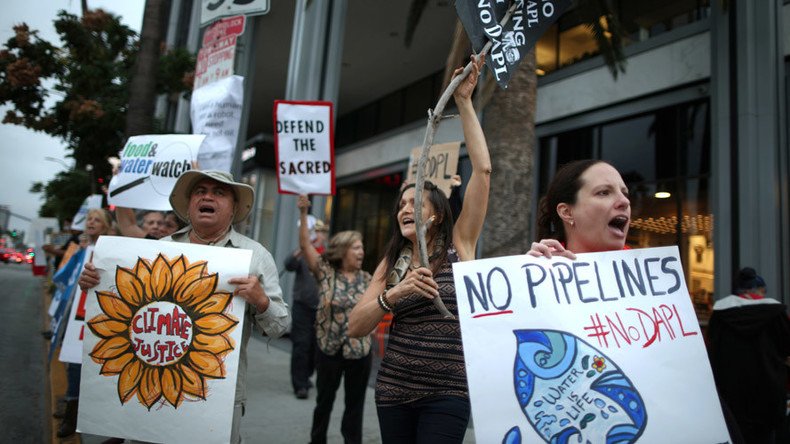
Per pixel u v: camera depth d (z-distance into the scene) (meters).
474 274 1.86
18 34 9.43
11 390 5.95
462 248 2.50
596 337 1.79
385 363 2.44
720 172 8.31
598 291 1.86
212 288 2.35
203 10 6.92
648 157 10.65
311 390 6.79
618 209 1.89
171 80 10.53
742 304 3.97
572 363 1.76
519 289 1.84
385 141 18.67
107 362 2.32
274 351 9.78
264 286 2.55
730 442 1.71
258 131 27.83
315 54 11.41
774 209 7.69
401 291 2.21
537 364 1.76
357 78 18.92
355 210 20.16
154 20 8.16
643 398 1.72
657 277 1.90
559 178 2.04
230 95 6.01
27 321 11.02
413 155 5.38
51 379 6.19
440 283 2.40
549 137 12.71
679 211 9.96
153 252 2.40
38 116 9.94
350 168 20.39
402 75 18.39
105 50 10.41
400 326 2.43
